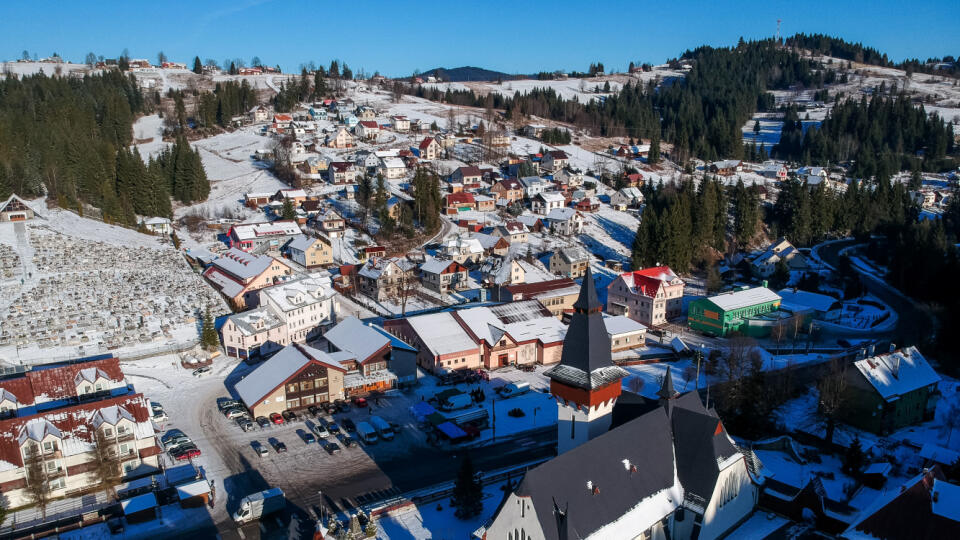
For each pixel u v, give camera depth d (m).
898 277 144.25
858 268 160.00
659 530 52.22
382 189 175.88
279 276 128.12
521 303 114.19
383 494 65.81
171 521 61.38
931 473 57.03
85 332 104.56
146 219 165.62
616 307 129.00
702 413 55.72
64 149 173.00
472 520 60.53
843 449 74.44
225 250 151.50
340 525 58.00
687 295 139.00
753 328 114.94
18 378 84.50
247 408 82.75
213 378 94.75
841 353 105.69
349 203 188.88
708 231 164.88
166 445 75.19
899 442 76.31
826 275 151.00
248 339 100.38
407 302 129.62
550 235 176.88
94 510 63.16
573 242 173.38
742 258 164.12
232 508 63.50
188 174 189.38
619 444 51.97
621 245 175.25
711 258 163.25
